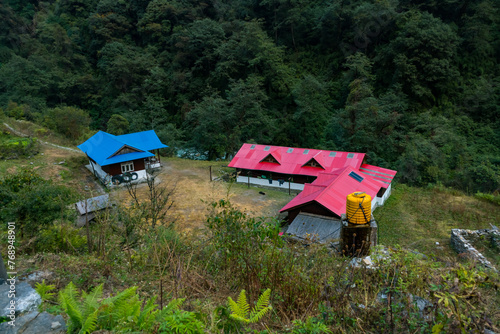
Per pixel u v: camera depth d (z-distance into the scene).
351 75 47.53
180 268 6.19
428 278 5.83
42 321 3.82
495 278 6.24
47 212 10.33
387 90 44.78
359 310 5.21
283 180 28.42
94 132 42.06
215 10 64.62
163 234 8.50
